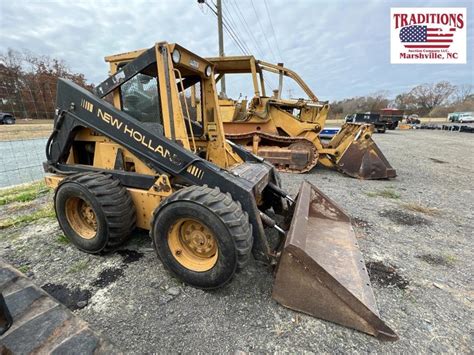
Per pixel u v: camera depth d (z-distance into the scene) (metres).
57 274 2.39
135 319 1.88
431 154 10.54
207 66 3.07
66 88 2.90
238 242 1.92
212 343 1.70
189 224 2.19
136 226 2.78
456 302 2.11
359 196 4.91
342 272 2.16
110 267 2.50
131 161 2.78
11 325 0.94
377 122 24.08
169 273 2.38
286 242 1.96
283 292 1.95
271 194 3.40
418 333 1.80
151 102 2.64
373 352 1.65
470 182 6.06
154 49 2.40
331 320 1.86
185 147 2.46
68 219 2.77
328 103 7.48
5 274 1.20
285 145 7.48
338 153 6.94
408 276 2.45
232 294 2.15
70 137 3.05
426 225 3.61
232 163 3.58
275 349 1.66
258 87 7.16
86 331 1.02
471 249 2.96
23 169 6.74
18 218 3.59
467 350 1.67
